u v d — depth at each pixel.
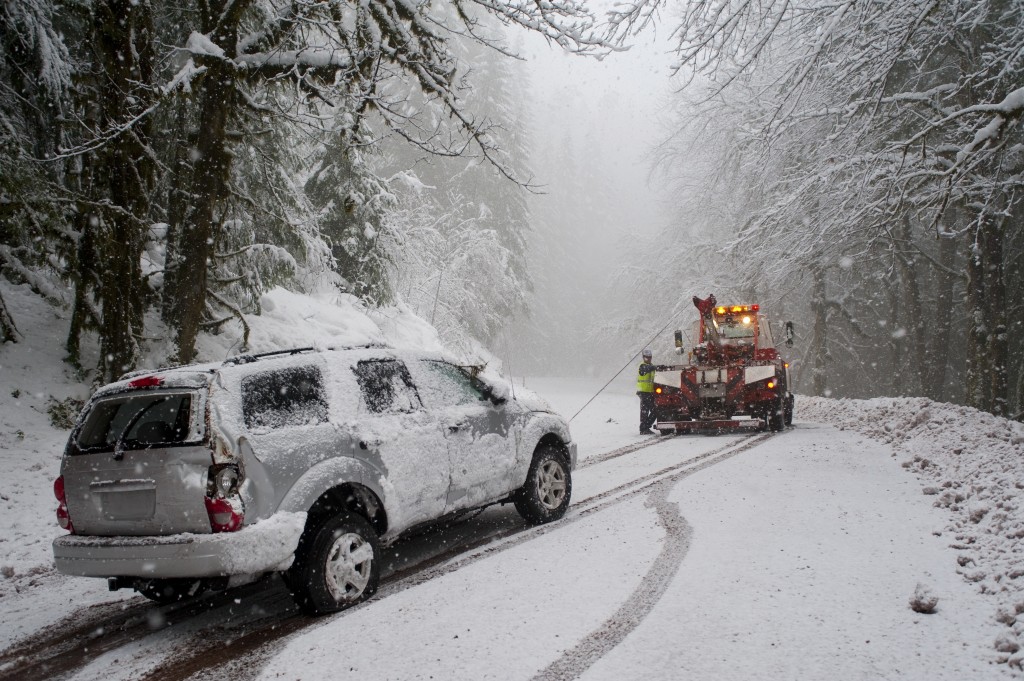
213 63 10.93
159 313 13.21
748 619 4.32
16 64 11.80
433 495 5.89
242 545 4.47
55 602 5.93
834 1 13.61
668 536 6.34
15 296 12.54
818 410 19.38
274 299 15.77
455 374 6.71
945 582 4.75
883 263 29.00
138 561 4.55
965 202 18.73
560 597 4.93
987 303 21.66
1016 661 3.49
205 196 11.28
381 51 10.00
